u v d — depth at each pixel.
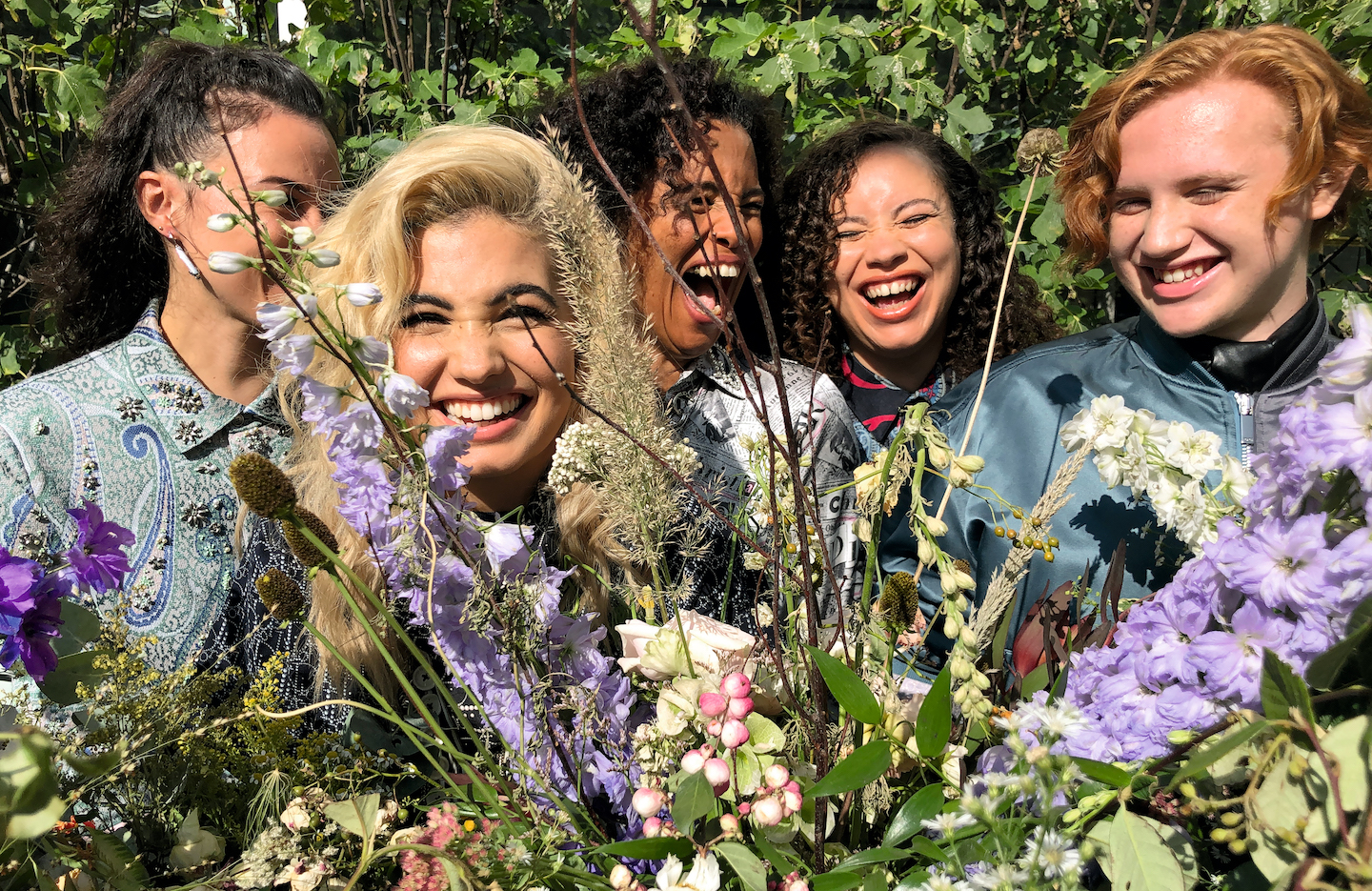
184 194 1.63
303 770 0.91
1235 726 0.70
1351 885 0.58
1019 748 0.71
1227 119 1.30
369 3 3.32
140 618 1.55
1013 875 0.67
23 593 0.86
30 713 0.88
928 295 2.20
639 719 1.03
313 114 1.73
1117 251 1.47
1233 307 1.39
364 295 0.82
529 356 1.16
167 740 0.91
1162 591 0.82
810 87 2.85
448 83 2.90
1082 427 1.11
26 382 1.66
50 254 1.90
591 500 1.21
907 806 0.80
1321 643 0.70
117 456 1.62
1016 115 3.37
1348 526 0.72
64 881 0.80
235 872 0.84
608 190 1.74
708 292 1.88
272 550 1.32
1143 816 0.75
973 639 0.86
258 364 1.75
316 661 1.23
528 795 0.90
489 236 1.14
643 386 0.93
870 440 2.16
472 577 0.91
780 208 2.24
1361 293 2.57
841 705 0.81
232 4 2.92
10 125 2.89
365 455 0.87
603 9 3.39
